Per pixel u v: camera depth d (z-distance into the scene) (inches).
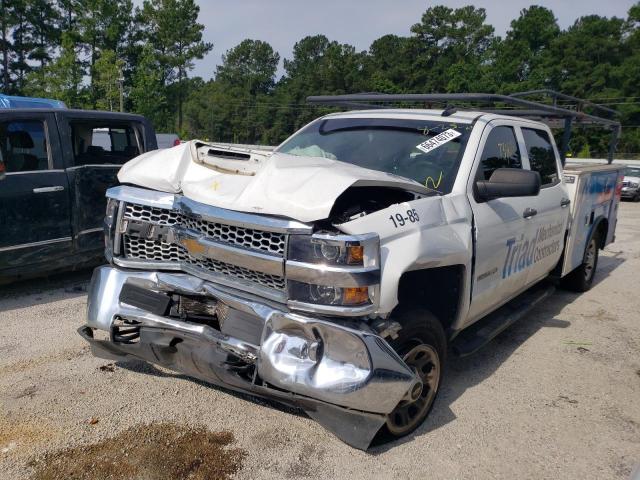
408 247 120.5
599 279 315.6
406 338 127.6
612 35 2940.5
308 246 111.5
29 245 223.6
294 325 114.2
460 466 126.6
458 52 3649.1
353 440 119.7
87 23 2743.6
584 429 146.5
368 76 3823.8
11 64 2876.5
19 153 222.5
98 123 255.1
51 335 187.9
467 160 154.4
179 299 134.6
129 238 143.0
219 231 124.2
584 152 2454.5
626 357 197.9
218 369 121.3
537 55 3221.0
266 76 4618.6
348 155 165.5
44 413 138.2
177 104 3198.8
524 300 208.1
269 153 133.8
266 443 130.0
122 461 120.7
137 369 164.1
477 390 165.3
